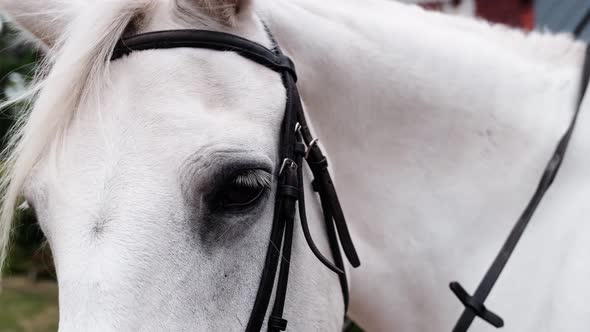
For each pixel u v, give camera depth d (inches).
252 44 52.2
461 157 64.9
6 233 48.3
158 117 45.6
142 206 43.3
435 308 64.6
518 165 63.8
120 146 44.6
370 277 66.5
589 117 63.4
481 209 63.6
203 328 45.4
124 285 41.8
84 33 46.9
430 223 64.6
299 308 54.0
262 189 48.8
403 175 65.4
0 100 55.3
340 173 65.8
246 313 48.8
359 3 67.3
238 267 48.3
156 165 44.4
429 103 64.2
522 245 60.6
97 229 42.8
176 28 49.6
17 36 59.2
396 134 65.0
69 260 42.8
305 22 61.4
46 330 300.0
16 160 47.6
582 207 59.2
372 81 63.3
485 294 59.4
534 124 64.5
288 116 52.1
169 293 43.5
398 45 64.2
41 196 46.5
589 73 65.8
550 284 57.8
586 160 61.6
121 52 48.6
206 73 48.8
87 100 46.5
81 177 44.1
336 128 64.3
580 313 54.7
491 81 65.3
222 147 45.6
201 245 45.8
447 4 203.5
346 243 57.3
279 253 51.2
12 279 395.9
